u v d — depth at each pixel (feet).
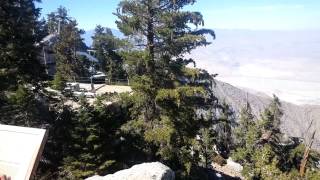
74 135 79.41
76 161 78.43
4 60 79.51
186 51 99.14
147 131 91.81
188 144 96.02
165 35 95.61
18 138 17.39
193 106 99.60
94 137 78.43
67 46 230.89
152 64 95.30
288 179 149.69
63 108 89.56
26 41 82.17
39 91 89.92
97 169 79.82
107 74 186.19
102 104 87.56
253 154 163.63
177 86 94.89
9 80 79.51
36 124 85.25
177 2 98.48
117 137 88.99
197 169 118.62
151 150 96.94
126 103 94.94
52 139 83.66
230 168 185.78
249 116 218.38
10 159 17.12
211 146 154.71
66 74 208.44
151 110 96.94
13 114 83.20
